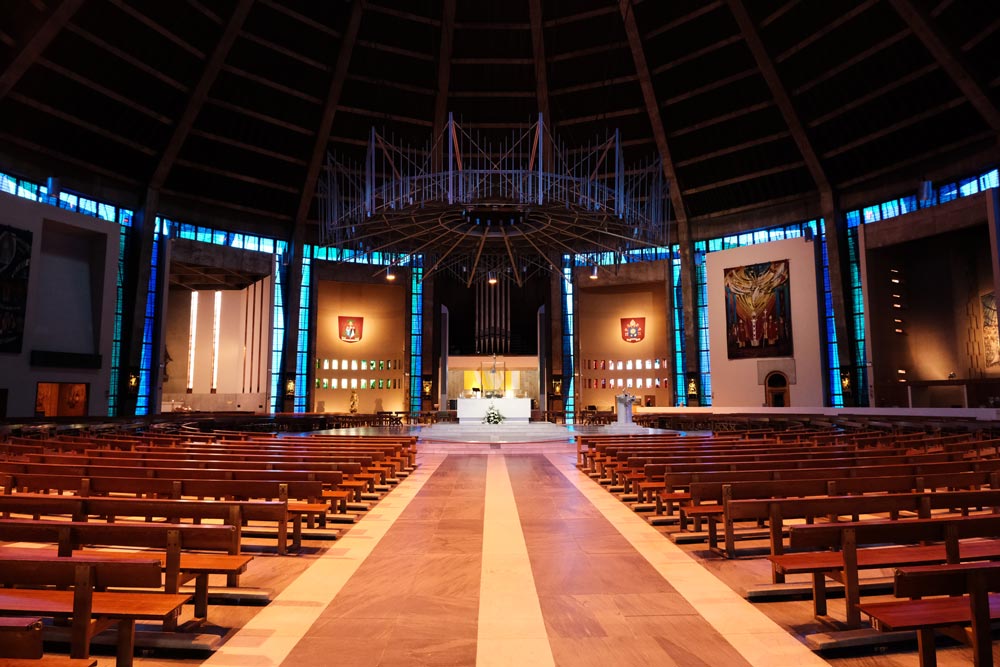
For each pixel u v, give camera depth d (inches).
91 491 224.2
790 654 136.7
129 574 112.0
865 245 1128.2
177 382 1384.1
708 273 1344.7
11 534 140.3
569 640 144.1
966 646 140.3
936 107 1000.9
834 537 148.3
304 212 1316.4
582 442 489.1
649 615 159.8
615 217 650.8
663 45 1119.0
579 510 298.5
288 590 179.0
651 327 1537.9
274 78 1127.0
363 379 1507.1
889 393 1101.1
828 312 1212.5
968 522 147.6
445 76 1155.3
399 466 428.5
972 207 978.1
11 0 808.3
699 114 1204.5
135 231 1147.9
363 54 1133.7
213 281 1375.5
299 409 1346.0
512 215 714.2
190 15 976.9
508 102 1232.8
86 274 1032.8
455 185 639.1
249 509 175.8
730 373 1299.2
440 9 1090.7
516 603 168.7
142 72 1003.3
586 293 1557.6
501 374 1566.2
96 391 1014.4
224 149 1186.0
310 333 1368.1
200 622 153.9
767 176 1262.3
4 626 93.6
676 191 1320.1
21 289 898.1
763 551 220.7
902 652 137.9
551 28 1114.7
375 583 185.8
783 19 1023.6
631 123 1255.5
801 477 246.2
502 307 1574.8
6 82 865.5
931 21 895.1
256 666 130.5
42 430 598.5
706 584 184.4
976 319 1068.5
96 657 135.6
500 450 625.9
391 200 626.8
